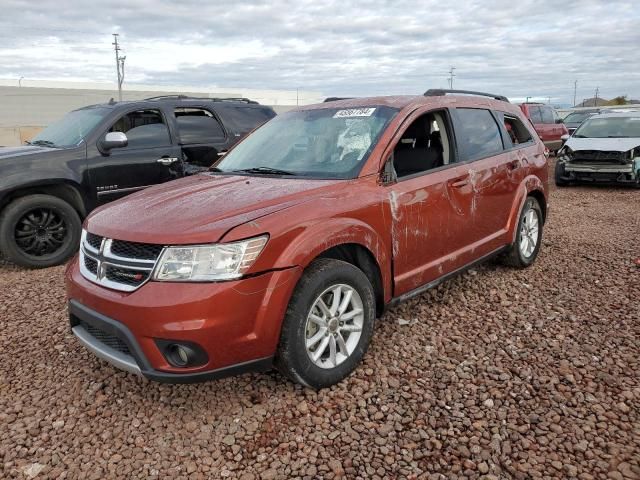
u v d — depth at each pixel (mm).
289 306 3039
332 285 3217
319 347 3232
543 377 3359
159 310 2756
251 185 3613
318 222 3172
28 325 4453
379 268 3588
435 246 4098
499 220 4926
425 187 3963
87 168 6480
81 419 3102
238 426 2977
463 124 4629
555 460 2613
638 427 2840
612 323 4125
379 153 3762
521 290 4914
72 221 6398
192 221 2977
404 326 4176
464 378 3389
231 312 2812
